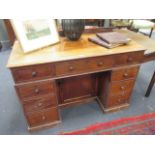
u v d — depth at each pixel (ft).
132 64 4.22
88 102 5.65
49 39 3.89
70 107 5.43
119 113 5.16
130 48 3.96
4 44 10.66
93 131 4.53
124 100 5.09
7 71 7.60
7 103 5.56
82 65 3.61
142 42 5.40
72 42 4.18
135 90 6.27
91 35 4.75
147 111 5.25
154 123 4.79
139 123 4.78
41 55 3.44
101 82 4.99
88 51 3.68
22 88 3.43
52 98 3.97
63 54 3.51
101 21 5.35
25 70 3.19
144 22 9.45
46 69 3.37
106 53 3.62
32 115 4.10
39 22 3.64
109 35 4.28
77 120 4.91
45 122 4.47
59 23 4.42
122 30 6.38
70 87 4.96
